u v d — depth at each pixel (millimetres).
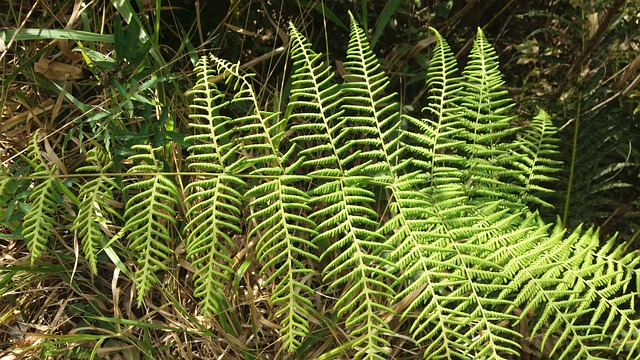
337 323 2150
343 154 2361
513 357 2174
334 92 2396
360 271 1506
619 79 2365
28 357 2123
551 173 2344
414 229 1609
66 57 2299
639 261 1591
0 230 2215
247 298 2180
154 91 2227
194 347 2234
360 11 2588
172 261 2146
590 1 2365
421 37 2643
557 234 1661
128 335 2125
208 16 2473
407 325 2184
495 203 1787
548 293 1538
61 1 2283
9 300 2182
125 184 2211
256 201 1574
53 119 2184
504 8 2551
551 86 2629
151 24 2420
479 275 1546
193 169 2201
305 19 2561
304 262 2225
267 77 2367
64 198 2148
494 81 1889
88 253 1487
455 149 2295
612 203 2320
